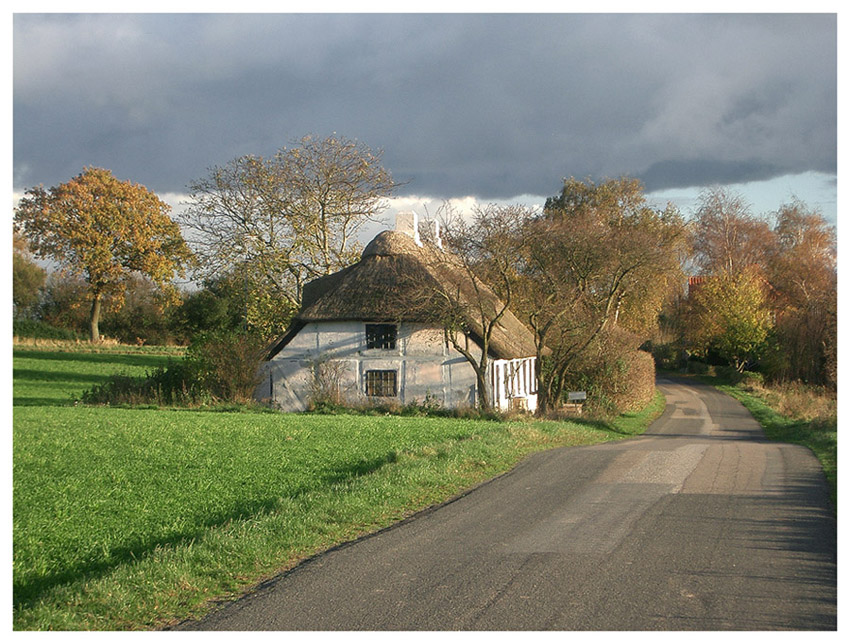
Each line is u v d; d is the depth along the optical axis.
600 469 14.02
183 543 8.55
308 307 35.94
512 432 19.80
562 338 33.78
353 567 7.77
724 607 6.45
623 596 6.74
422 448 15.86
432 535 9.09
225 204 44.59
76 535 9.54
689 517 9.84
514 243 31.92
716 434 30.19
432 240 39.62
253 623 6.35
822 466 14.41
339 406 33.78
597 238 33.66
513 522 9.71
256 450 16.86
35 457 15.84
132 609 6.68
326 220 45.31
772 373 56.66
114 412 27.61
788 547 8.33
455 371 34.47
